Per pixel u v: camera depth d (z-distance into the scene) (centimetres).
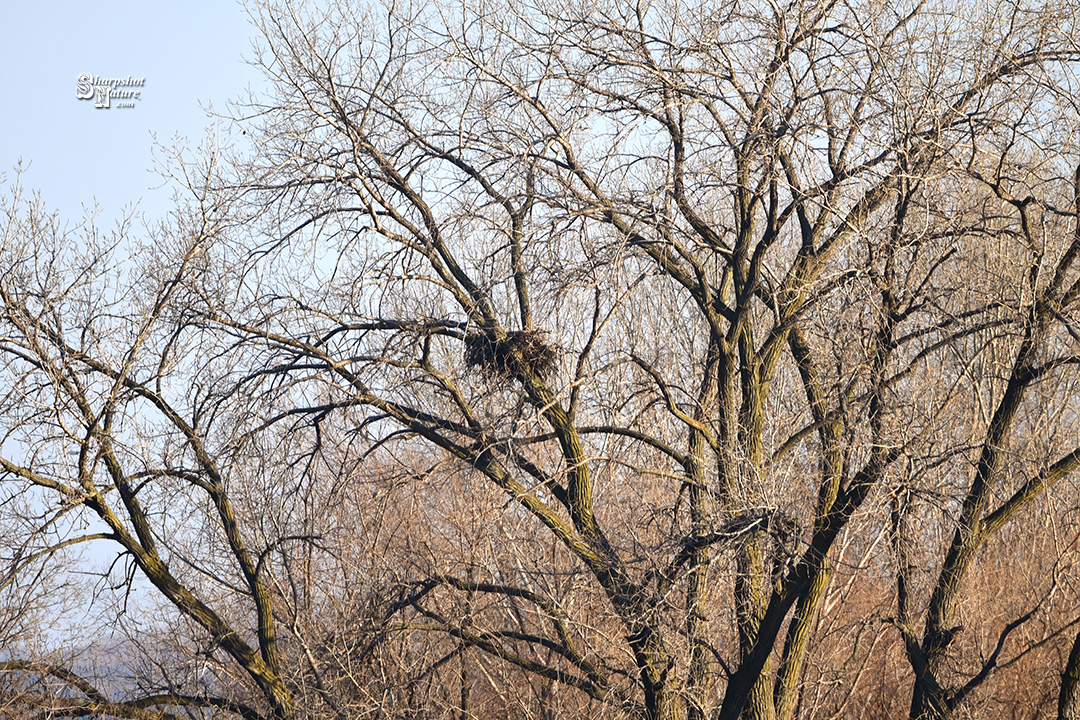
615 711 1702
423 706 1767
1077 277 1605
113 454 1709
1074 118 1439
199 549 1997
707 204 1789
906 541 1600
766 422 1872
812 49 1545
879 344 1455
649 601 1522
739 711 1504
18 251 1652
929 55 1473
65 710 1639
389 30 1664
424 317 1684
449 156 1691
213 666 1862
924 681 1627
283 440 1742
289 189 1672
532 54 1631
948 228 1532
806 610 1545
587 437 1878
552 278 1503
